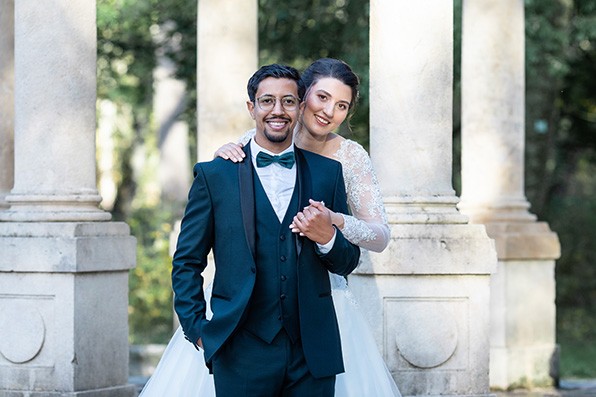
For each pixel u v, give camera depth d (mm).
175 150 33219
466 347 11062
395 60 11086
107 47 24688
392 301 11000
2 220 11703
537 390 14445
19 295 11555
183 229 7246
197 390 8203
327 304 7250
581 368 19406
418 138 11102
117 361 11930
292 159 7238
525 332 14727
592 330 25969
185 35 22953
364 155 8117
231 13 14531
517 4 14695
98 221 11758
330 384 7238
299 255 7117
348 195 8062
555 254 14906
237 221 7121
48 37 11641
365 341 8508
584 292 28547
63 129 11688
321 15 21016
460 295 11031
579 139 28562
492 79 14695
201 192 7195
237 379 7086
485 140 14773
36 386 11477
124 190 40500
